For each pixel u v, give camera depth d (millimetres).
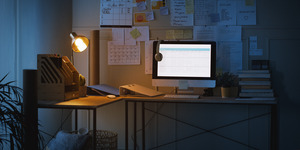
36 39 2578
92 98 2504
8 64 2264
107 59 3088
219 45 2916
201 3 2945
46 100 2332
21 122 1996
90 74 2982
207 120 2977
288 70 2854
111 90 2746
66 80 2338
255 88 2473
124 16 3049
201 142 2994
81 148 2240
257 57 2887
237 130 2938
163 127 3039
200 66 2650
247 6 2889
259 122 2904
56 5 2844
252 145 2920
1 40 2201
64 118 3023
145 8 3018
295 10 2834
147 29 3012
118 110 3100
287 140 2867
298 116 2850
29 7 2490
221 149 2967
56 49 2846
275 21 2861
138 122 3076
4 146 2262
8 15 2262
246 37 2895
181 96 2553
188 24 2959
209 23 2936
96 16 3096
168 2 2986
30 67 2496
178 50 2672
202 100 2373
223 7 2916
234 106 2938
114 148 2686
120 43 3059
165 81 2680
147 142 3061
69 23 3066
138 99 2482
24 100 2082
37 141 2121
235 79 2904
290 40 2850
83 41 2652
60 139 2281
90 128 3133
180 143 3021
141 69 3043
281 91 2863
